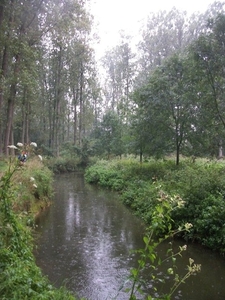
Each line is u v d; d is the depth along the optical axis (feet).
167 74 57.00
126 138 71.51
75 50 119.65
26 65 60.44
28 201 36.88
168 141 59.52
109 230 33.88
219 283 20.75
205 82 45.80
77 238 30.81
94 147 117.60
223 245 26.08
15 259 14.43
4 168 33.22
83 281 21.02
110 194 59.06
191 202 31.60
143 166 65.87
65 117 151.02
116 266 23.71
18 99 76.02
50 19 62.59
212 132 49.96
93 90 140.77
